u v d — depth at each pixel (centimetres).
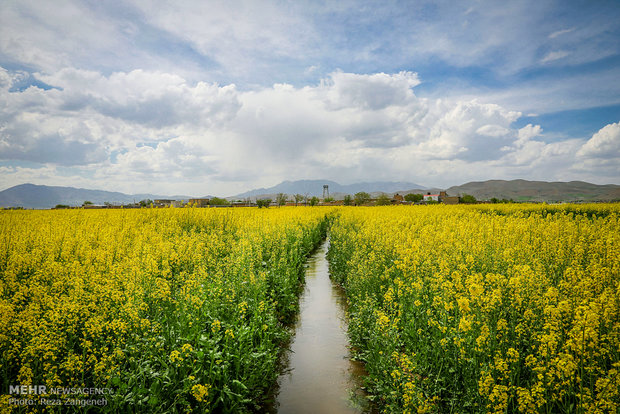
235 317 667
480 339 441
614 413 331
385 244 1203
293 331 879
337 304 1102
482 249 990
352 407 552
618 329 421
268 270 1071
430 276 808
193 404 473
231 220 1956
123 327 474
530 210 2825
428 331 608
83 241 1118
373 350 616
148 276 736
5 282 702
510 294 577
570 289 589
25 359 406
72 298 573
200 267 869
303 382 633
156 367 489
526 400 364
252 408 550
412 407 448
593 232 1162
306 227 2277
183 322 563
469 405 438
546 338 400
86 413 387
